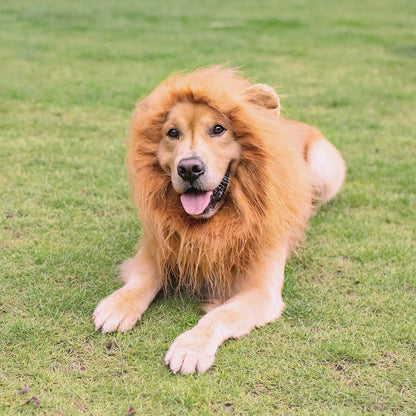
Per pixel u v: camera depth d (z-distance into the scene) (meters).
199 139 3.67
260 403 3.05
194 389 3.12
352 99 10.05
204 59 12.98
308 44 15.49
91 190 5.82
